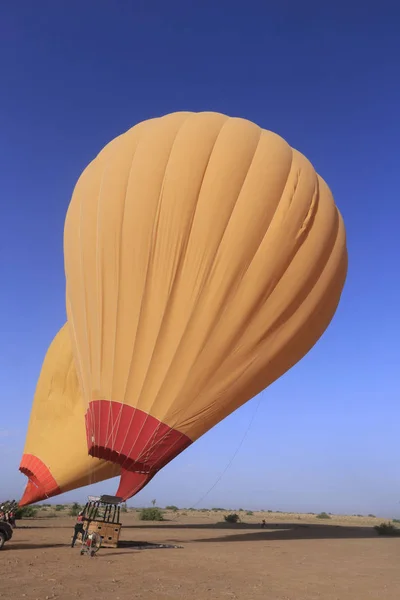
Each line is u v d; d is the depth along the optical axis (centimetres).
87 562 1288
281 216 1655
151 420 1545
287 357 1720
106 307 1623
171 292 1574
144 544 1789
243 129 1761
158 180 1638
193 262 1582
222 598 895
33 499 2370
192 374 1562
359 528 3712
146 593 904
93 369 1622
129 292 1593
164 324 1563
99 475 2383
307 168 1830
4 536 1524
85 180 1859
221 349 1583
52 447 2398
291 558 1591
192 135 1702
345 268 1920
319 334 1838
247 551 1752
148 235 1603
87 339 1661
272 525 3756
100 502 1686
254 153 1711
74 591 889
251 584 1070
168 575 1137
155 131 1755
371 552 1872
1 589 885
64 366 2522
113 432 1545
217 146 1691
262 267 1608
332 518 6556
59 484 2345
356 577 1241
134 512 5591
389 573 1335
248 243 1599
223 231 1597
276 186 1678
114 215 1659
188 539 2219
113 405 1559
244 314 1595
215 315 1573
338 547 2027
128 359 1564
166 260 1586
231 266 1583
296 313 1684
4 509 2203
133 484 1622
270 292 1625
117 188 1689
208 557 1521
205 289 1577
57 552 1485
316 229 1722
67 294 1897
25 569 1125
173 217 1599
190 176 1625
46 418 2467
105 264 1647
